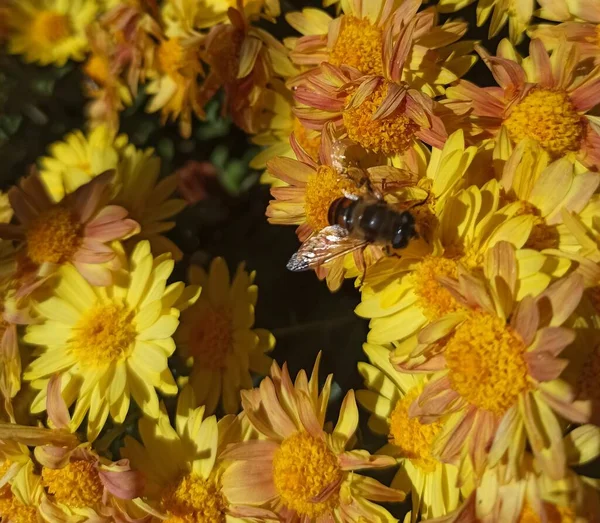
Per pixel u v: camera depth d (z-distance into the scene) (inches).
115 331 6.1
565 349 4.9
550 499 4.9
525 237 5.0
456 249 5.3
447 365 5.1
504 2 6.1
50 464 5.8
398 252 5.5
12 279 6.3
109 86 7.6
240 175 7.7
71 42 8.2
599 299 5.0
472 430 5.0
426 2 6.2
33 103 8.2
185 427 6.0
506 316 4.9
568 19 5.9
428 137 5.7
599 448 4.9
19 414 6.2
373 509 5.5
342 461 5.6
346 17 6.2
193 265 6.7
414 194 5.5
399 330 5.5
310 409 5.6
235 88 6.9
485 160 5.5
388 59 5.7
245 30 6.8
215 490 5.9
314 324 6.5
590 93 5.5
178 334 6.5
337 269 5.9
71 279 6.3
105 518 6.0
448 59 6.1
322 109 6.0
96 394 6.0
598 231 5.1
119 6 7.1
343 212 5.7
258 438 5.9
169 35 7.2
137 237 6.6
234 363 6.4
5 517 6.2
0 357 6.2
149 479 6.0
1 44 8.2
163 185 6.8
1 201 7.1
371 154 6.0
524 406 4.8
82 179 6.8
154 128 7.9
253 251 7.3
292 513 5.7
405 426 5.6
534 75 5.6
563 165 5.2
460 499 5.4
